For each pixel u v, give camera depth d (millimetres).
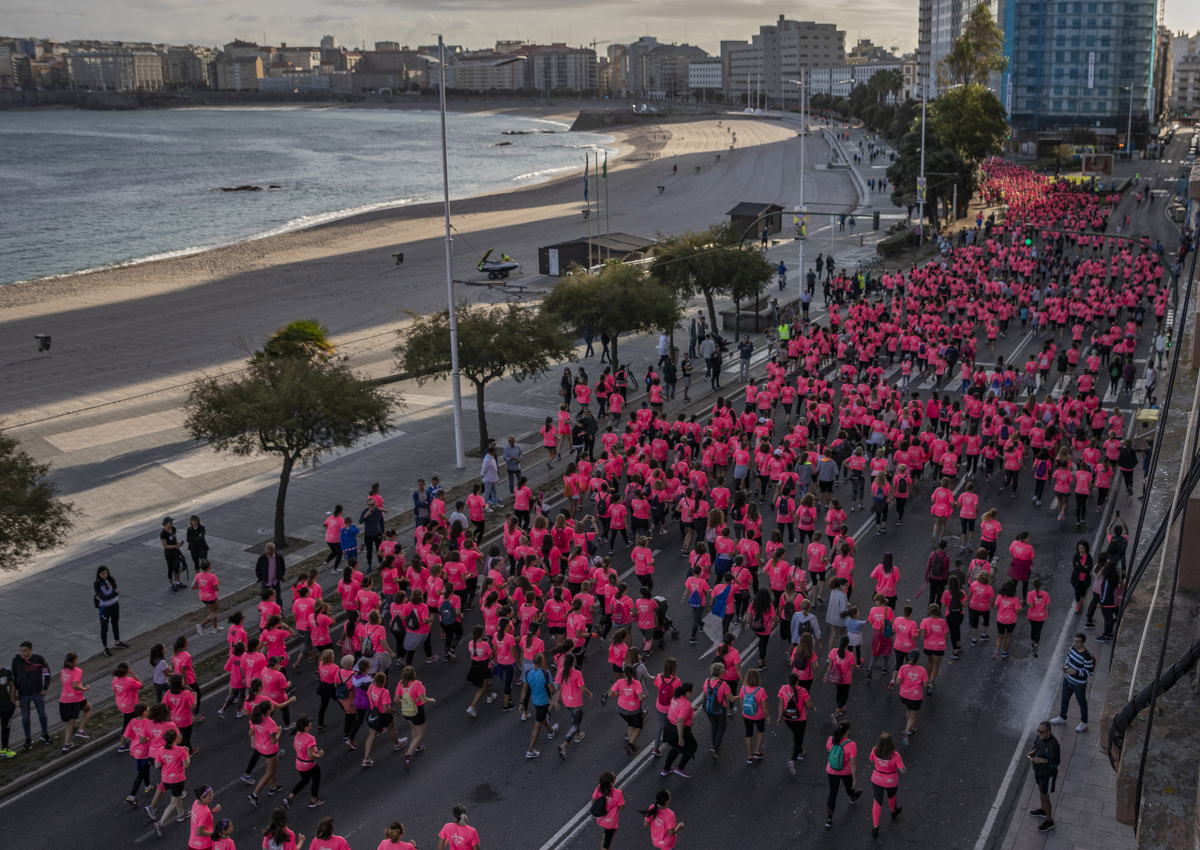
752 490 29766
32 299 67375
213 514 29484
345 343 52375
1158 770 7211
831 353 43156
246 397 26500
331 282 71312
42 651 21266
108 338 55031
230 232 106500
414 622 19359
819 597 21969
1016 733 17047
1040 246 75250
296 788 15312
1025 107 174250
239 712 18641
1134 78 167125
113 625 20969
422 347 32438
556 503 29125
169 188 156125
